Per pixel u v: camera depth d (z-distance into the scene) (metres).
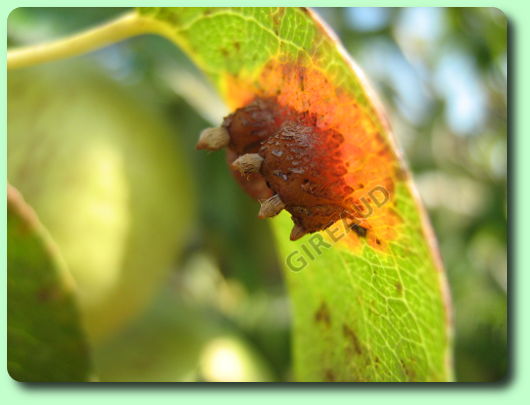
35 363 0.08
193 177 0.17
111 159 0.15
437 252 0.07
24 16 0.17
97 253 0.14
